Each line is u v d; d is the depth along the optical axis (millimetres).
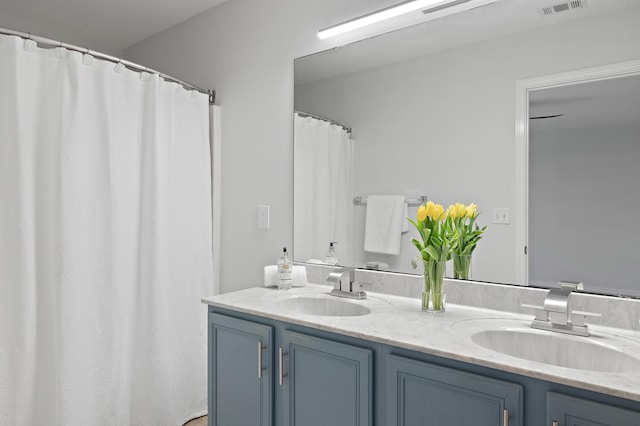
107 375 2021
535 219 1623
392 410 1346
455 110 1805
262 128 2428
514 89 1665
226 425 1837
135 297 2209
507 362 1144
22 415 1747
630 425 966
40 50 1837
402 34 1939
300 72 2262
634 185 1437
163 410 2266
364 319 1569
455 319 1574
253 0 2475
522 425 1113
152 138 2221
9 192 1742
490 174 1718
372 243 2037
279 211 2352
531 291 1623
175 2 2633
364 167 2062
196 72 2793
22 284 1741
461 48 1787
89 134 1965
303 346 1571
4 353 1719
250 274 2484
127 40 3209
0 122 1726
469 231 1765
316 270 2215
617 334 1398
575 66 1539
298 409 1593
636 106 1430
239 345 1778
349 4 2076
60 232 1854
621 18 1457
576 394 1049
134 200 2178
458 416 1219
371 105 2035
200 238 2482
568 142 1554
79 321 1908
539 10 1610
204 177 2506
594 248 1505
